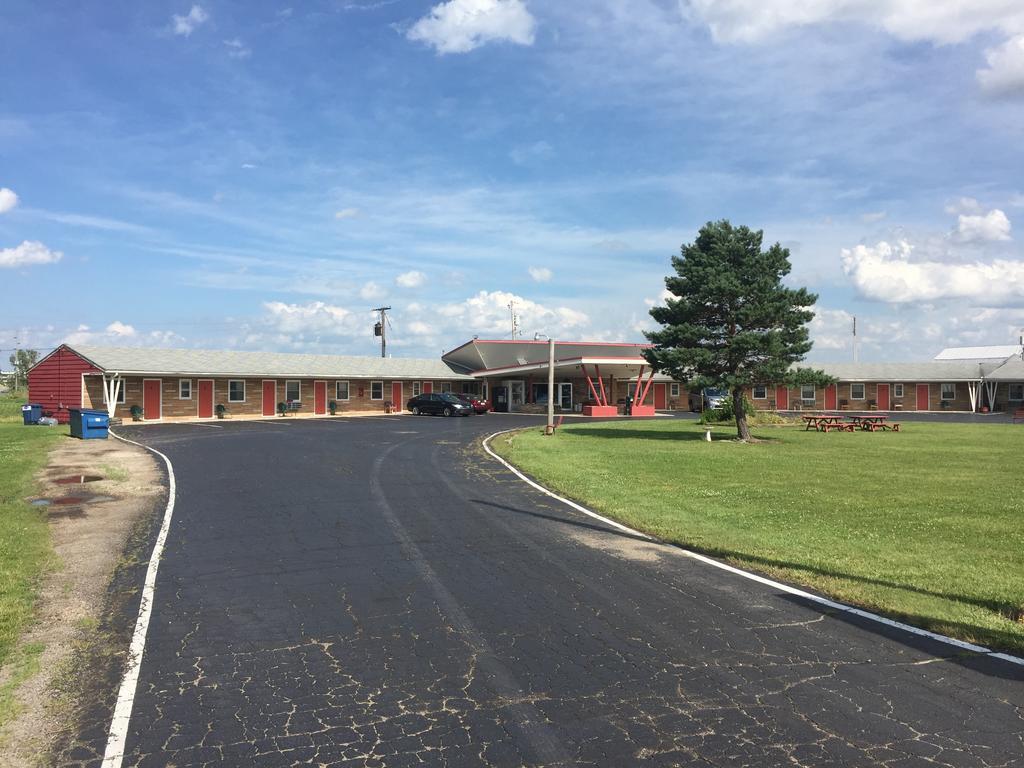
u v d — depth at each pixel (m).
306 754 4.26
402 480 15.23
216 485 14.55
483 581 7.89
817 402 56.66
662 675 5.37
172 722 4.67
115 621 6.62
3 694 5.07
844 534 10.14
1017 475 16.25
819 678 5.30
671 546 9.56
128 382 37.12
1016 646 5.89
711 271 25.02
